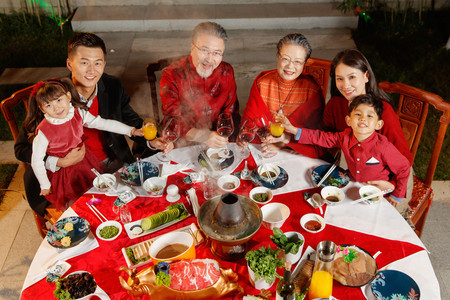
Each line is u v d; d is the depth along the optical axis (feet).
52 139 8.50
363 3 20.34
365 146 7.88
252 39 19.30
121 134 10.13
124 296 5.82
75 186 9.18
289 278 4.92
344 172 7.84
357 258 6.01
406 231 6.67
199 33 9.45
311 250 6.35
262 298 5.53
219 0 20.90
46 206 9.09
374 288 5.75
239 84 16.53
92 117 9.27
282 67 9.28
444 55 17.71
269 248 5.78
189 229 6.81
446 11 20.31
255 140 9.39
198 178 7.86
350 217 6.96
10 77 16.90
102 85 9.66
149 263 6.25
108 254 6.48
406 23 19.65
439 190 11.89
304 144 8.73
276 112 10.11
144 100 15.74
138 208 7.31
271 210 6.98
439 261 9.89
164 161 8.39
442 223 10.85
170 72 10.34
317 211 7.09
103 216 7.19
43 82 8.59
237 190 7.61
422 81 16.34
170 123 8.94
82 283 5.83
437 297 5.69
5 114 9.07
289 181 7.79
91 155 9.42
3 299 9.15
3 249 10.29
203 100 10.61
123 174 8.04
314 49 18.49
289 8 20.43
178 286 5.51
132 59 18.04
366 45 18.65
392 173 8.40
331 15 19.74
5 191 11.96
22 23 19.99
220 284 5.59
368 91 8.68
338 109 9.23
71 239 6.66
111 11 20.38
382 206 7.18
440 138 8.87
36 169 8.44
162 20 19.75
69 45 8.80
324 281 5.39
